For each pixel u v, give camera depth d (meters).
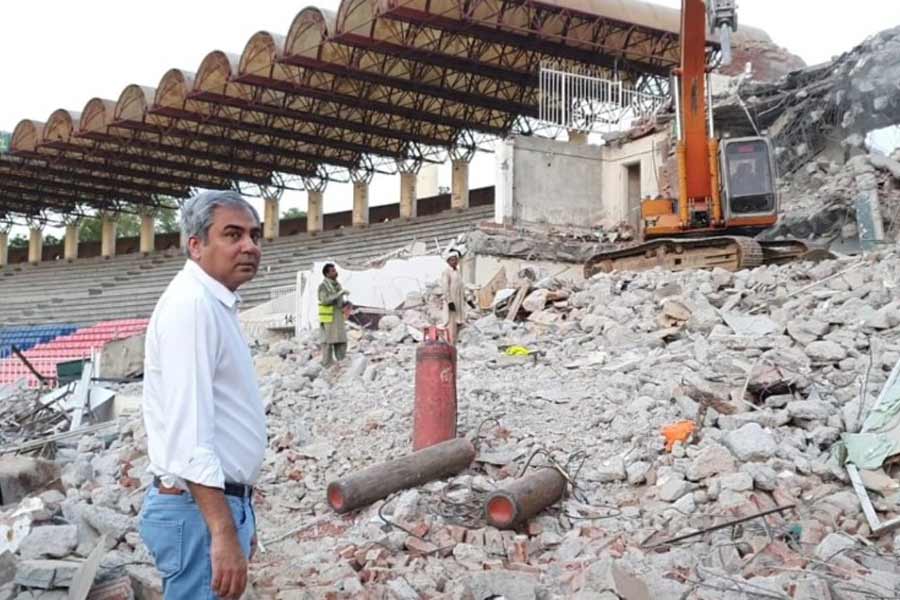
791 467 7.70
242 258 3.74
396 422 10.45
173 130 43.97
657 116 28.25
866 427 8.20
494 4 30.59
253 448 3.75
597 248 26.88
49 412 19.39
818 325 11.81
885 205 23.47
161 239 60.75
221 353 3.65
